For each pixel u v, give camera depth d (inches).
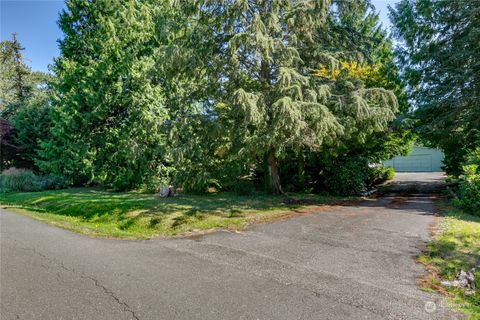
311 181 508.1
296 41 344.2
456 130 500.1
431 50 517.7
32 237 244.1
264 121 327.9
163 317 114.7
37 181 674.2
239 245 210.5
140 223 299.9
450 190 435.5
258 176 530.0
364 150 500.1
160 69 383.6
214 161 423.8
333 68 352.8
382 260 175.6
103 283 147.6
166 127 382.9
